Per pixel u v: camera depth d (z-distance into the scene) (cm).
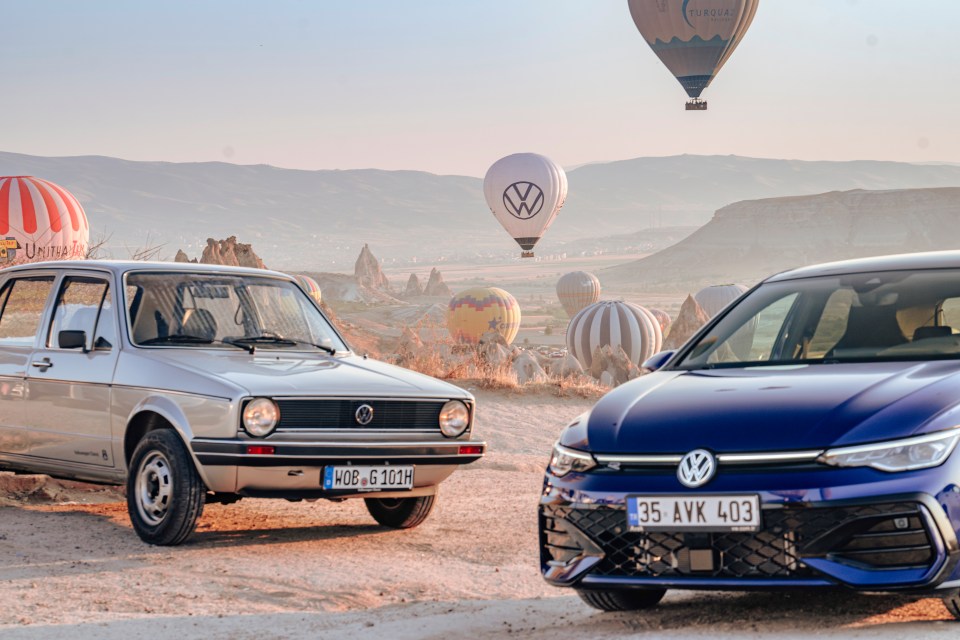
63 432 845
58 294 882
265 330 859
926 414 439
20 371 880
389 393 773
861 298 568
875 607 497
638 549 466
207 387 745
